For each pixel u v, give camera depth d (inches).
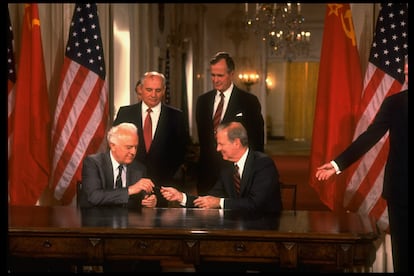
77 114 231.9
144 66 417.1
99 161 181.8
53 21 248.8
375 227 151.9
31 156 229.5
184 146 231.1
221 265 175.6
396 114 165.3
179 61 624.4
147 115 226.8
